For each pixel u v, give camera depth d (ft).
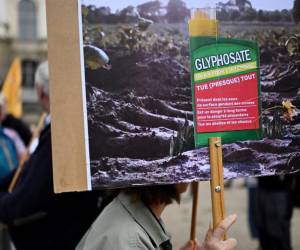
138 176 6.04
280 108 6.41
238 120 6.30
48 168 9.17
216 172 6.15
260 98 6.36
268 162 6.35
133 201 6.70
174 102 6.14
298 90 6.46
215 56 6.25
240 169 6.29
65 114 5.91
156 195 6.84
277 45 6.40
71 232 9.50
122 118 6.02
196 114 6.18
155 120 6.09
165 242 6.86
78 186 5.92
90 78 5.96
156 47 6.10
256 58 6.37
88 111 5.95
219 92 6.25
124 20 6.03
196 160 6.18
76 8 5.94
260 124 6.36
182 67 6.15
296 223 23.63
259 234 19.19
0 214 9.68
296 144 6.43
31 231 9.65
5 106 21.62
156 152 6.08
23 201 9.28
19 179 10.15
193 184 8.45
